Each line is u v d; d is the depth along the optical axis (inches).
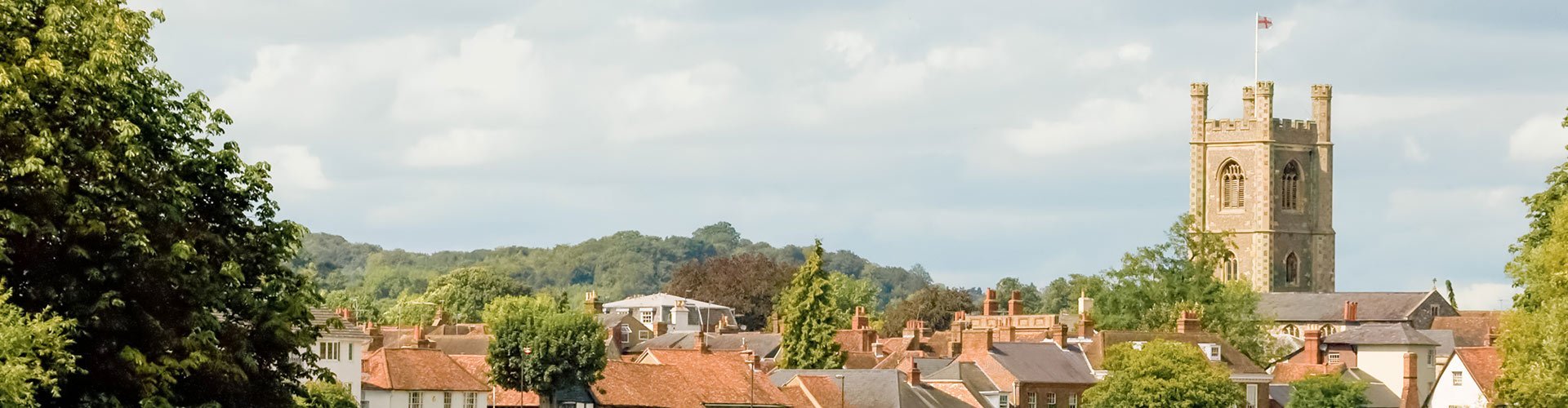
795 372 6338.6
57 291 2412.6
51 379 2255.2
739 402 5861.2
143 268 2450.8
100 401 2400.3
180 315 2513.5
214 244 2588.6
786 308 7416.3
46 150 2331.4
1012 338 7160.4
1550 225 3722.9
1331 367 7391.7
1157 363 5772.6
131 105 2482.8
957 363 6318.9
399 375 5654.5
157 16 2591.0
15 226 2299.5
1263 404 6820.9
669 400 5807.1
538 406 5871.1
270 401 2716.5
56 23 2415.1
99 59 2396.7
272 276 2711.6
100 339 2445.9
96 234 2432.3
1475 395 6269.7
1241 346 7829.7
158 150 2556.6
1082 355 6692.9
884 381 6008.9
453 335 7721.5
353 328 5659.5
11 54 2391.7
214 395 2625.5
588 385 5767.7
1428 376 7539.4
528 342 5797.2
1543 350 3545.8
